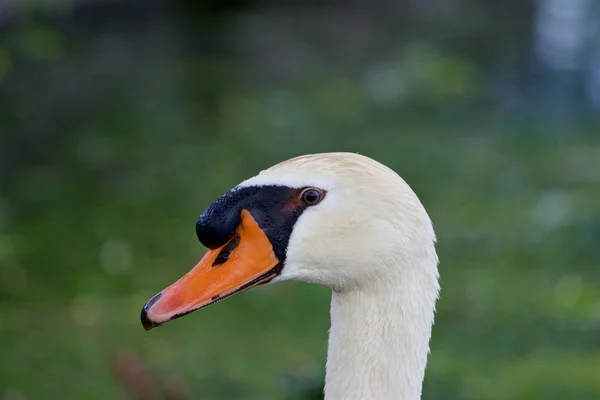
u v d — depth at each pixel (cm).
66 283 1280
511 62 2414
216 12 2877
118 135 1909
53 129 1925
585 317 1165
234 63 2427
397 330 490
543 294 1234
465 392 981
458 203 1539
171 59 2462
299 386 842
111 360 985
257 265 492
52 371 1027
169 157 1778
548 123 1972
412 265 488
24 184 1644
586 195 1554
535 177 1652
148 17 2814
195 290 492
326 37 2644
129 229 1460
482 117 2008
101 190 1628
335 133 1894
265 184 496
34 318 1171
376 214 484
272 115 2022
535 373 1029
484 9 2894
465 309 1197
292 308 1217
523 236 1410
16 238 1425
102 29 2669
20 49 2333
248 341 1114
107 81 2250
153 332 1138
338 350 502
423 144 1827
